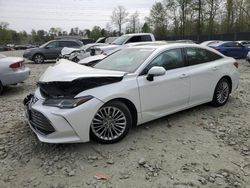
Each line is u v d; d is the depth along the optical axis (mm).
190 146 4605
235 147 4590
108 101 4469
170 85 5262
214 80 6223
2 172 3936
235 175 3826
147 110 4980
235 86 6902
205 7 51938
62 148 4508
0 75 8539
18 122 5812
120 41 15195
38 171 3939
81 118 4199
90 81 4387
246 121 5730
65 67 4926
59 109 4160
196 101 5926
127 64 5215
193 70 5727
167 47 5477
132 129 5223
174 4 57656
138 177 3770
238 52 21375
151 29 62875
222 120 5758
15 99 8016
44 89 4559
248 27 48719
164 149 4492
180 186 3582
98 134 4508
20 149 4539
